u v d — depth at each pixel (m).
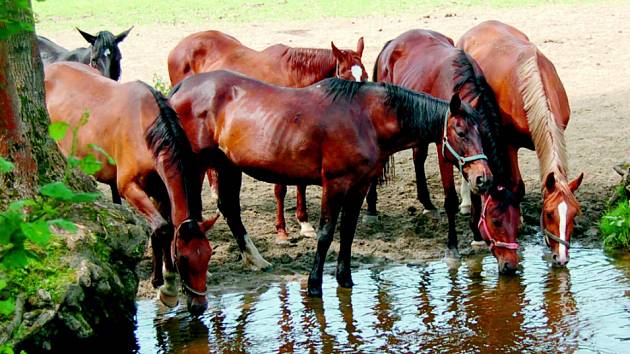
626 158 11.01
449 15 22.34
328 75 10.13
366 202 10.26
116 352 6.57
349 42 19.30
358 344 6.57
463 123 7.19
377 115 7.38
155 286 7.80
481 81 8.18
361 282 8.05
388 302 7.50
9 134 6.77
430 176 11.06
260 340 6.71
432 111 7.33
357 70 9.74
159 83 13.34
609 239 8.74
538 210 9.71
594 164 10.90
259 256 8.45
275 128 7.40
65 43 20.75
